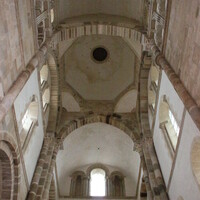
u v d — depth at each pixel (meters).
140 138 20.78
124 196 24.69
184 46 11.46
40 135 18.53
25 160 15.05
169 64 13.58
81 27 20.06
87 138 26.14
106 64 24.05
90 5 21.42
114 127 25.22
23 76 12.41
